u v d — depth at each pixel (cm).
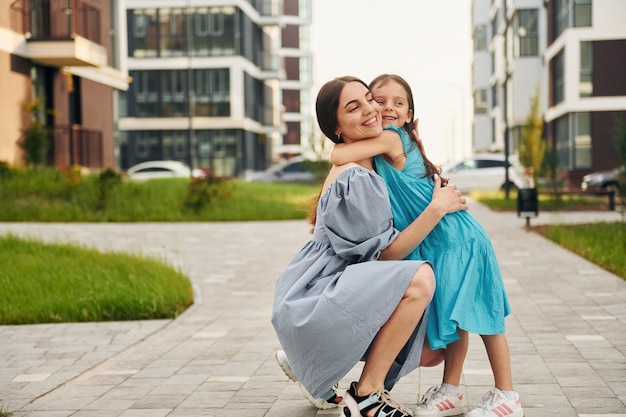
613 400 422
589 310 702
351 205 356
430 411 399
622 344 561
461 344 400
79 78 2772
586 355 530
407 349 367
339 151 376
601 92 3534
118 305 747
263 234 1576
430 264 365
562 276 916
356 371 515
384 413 365
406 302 353
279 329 366
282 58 7938
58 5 2533
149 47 4775
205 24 4766
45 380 521
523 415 397
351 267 359
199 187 2059
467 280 366
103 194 1994
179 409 436
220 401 448
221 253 1265
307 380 366
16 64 2336
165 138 4819
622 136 1448
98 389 489
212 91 4781
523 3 4500
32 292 806
